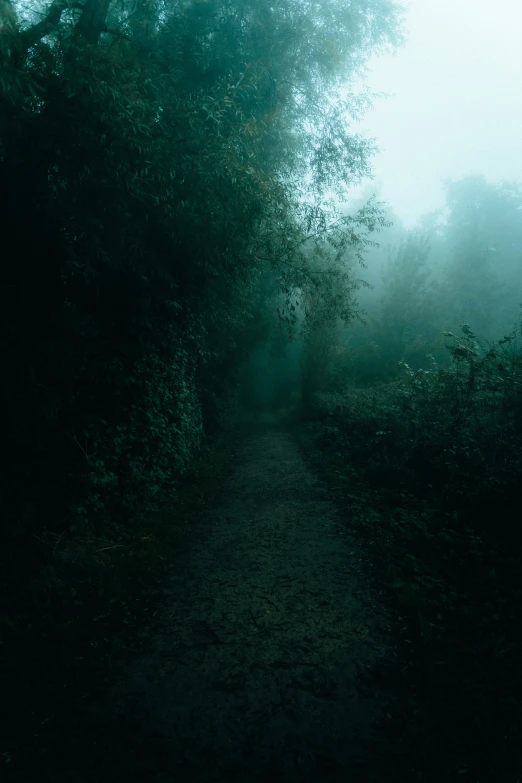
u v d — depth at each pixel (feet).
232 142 21.03
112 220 17.30
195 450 39.01
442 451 22.25
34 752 8.15
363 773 7.69
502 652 10.13
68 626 12.09
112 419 21.16
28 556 15.05
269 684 10.01
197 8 24.70
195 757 8.11
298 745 8.32
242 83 25.35
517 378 23.40
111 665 10.80
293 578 15.43
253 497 27.09
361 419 39.45
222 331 46.55
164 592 14.76
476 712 8.57
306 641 11.62
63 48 14.98
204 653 11.27
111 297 20.76
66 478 17.33
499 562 14.11
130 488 22.61
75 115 14.01
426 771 7.66
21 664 10.49
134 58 17.71
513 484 17.22
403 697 9.41
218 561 17.25
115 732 8.69
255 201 22.57
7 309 14.65
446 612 12.29
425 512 18.85
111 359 19.89
